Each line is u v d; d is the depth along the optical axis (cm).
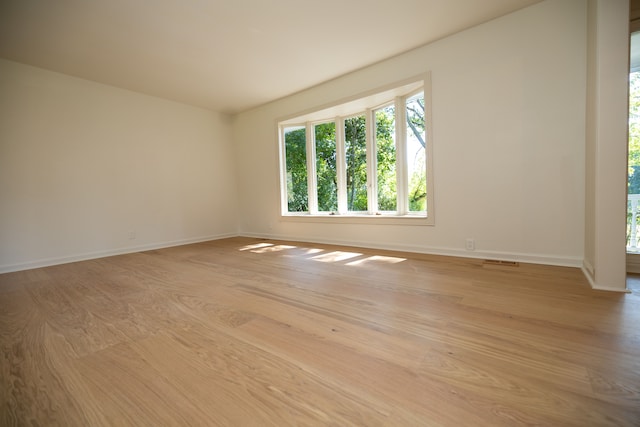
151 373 114
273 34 281
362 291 206
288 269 281
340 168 437
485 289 198
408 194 369
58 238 348
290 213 498
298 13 249
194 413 91
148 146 436
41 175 337
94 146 380
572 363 110
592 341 125
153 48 301
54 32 266
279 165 490
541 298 178
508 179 268
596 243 189
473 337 133
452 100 293
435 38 295
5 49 293
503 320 150
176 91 425
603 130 182
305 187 485
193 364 120
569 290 190
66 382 110
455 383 101
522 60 255
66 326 161
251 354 126
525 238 263
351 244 403
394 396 96
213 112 525
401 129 362
